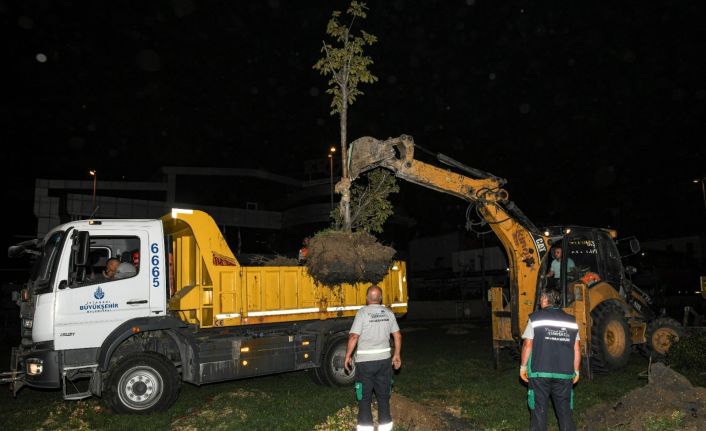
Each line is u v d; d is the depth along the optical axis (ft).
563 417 17.60
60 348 24.23
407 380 31.30
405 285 33.81
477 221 32.71
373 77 32.96
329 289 30.40
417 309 113.91
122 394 24.53
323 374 29.73
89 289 25.09
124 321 25.57
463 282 144.05
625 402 21.61
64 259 24.97
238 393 28.07
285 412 24.26
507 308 34.27
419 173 30.07
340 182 30.78
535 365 17.79
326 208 146.82
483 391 27.86
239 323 27.20
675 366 32.12
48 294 24.64
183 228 29.04
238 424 22.45
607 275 35.94
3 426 23.39
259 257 32.48
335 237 29.37
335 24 32.63
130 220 26.86
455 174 31.37
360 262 29.40
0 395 30.30
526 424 21.86
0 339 69.41
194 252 28.68
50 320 24.38
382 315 20.49
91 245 26.81
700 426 18.74
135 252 27.17
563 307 30.60
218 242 27.27
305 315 29.43
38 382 24.18
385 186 35.99
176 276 29.60
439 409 24.34
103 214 125.39
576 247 35.55
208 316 27.12
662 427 18.98
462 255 152.35
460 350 45.47
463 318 110.01
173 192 136.67
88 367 24.68
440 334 63.26
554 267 33.91
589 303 30.53
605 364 31.14
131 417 24.11
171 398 25.08
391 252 30.66
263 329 29.37
